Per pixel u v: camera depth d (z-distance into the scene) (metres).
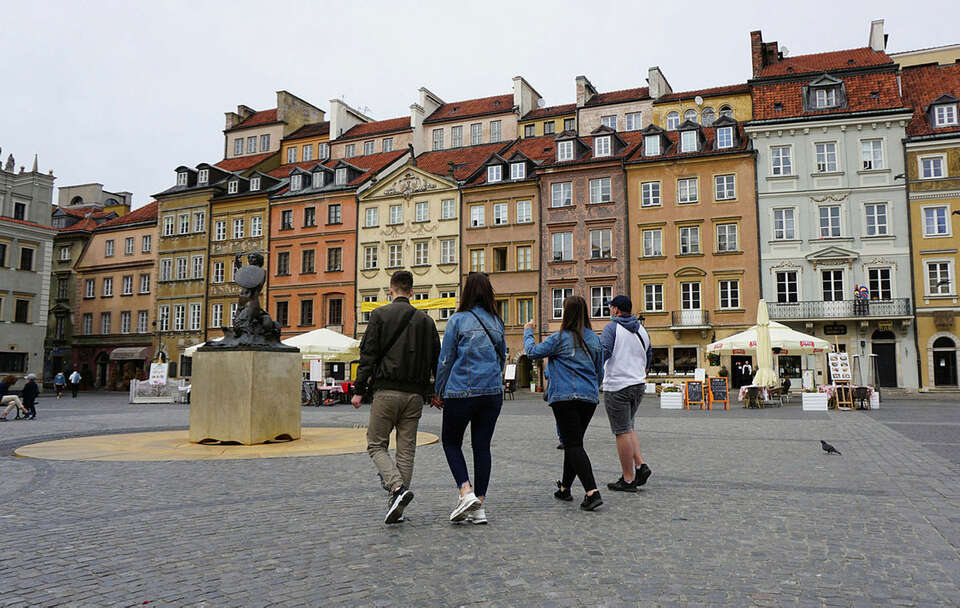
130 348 59.47
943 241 39.25
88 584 4.25
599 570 4.49
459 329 5.85
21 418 21.20
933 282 39.28
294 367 12.33
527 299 46.94
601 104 52.34
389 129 58.94
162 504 6.74
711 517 6.06
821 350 26.45
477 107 59.16
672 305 43.38
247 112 66.81
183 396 32.50
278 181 57.91
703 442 12.78
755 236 42.09
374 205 51.81
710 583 4.23
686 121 44.62
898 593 4.06
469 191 48.94
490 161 48.97
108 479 8.27
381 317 6.00
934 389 38.41
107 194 75.81
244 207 56.28
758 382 25.89
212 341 12.11
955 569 4.53
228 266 56.34
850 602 3.91
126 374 60.44
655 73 51.09
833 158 41.41
